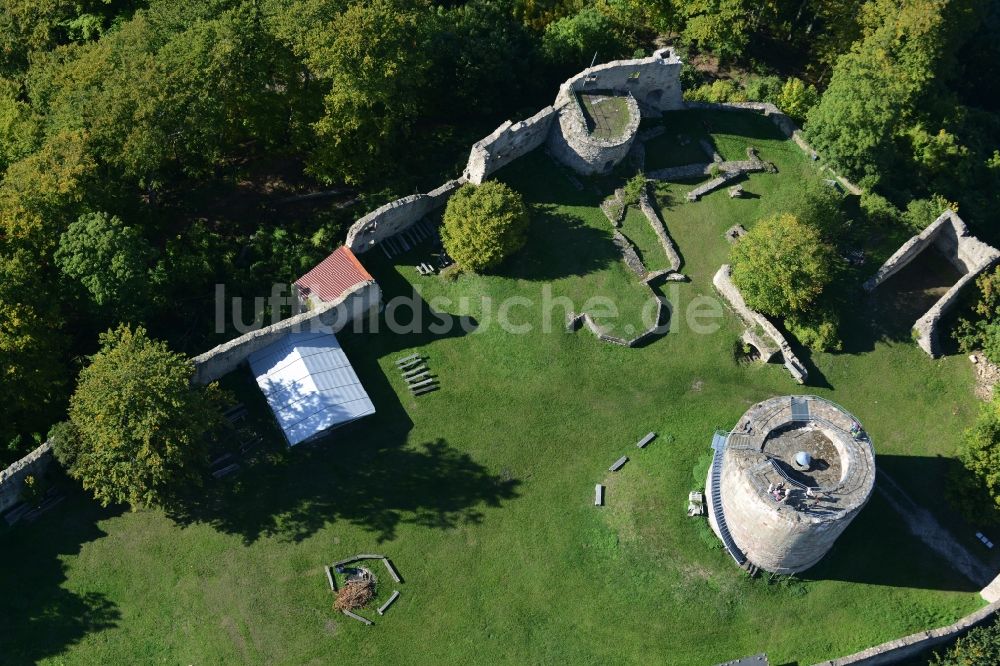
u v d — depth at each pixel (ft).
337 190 228.84
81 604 173.47
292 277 212.02
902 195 242.17
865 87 230.68
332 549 182.39
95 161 201.57
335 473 190.08
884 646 173.68
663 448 198.08
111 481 171.22
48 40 229.45
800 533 170.09
